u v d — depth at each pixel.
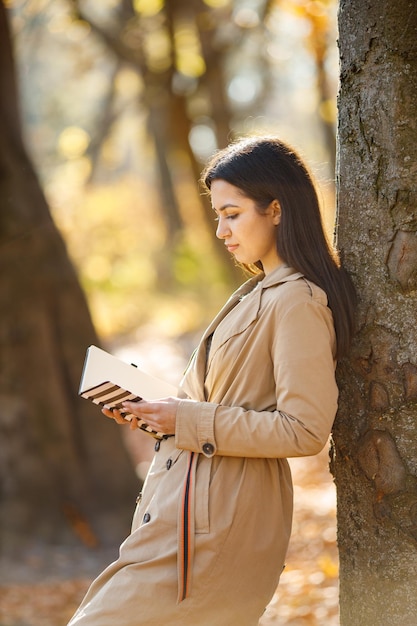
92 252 28.47
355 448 3.52
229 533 3.27
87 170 27.41
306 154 3.58
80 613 3.36
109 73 25.16
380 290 3.42
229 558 3.28
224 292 25.02
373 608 3.49
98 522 9.96
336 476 3.62
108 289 26.58
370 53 3.43
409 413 3.38
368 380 3.46
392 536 3.43
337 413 3.57
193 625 3.28
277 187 3.34
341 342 3.37
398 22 3.37
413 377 3.37
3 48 9.88
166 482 3.40
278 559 3.38
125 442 10.52
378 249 3.42
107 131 26.12
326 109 13.73
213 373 3.39
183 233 29.45
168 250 28.92
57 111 33.84
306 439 3.12
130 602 3.28
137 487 10.43
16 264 9.90
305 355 3.17
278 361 3.20
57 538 9.79
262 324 3.28
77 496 10.04
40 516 9.84
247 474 3.31
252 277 3.63
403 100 3.37
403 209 3.37
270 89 22.33
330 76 15.00
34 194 10.08
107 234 29.14
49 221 10.17
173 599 3.28
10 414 9.89
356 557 3.55
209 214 20.11
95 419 10.26
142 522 3.44
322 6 11.98
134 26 16.66
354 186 3.50
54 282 10.09
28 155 10.15
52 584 8.73
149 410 3.31
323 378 3.17
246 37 16.64
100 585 3.42
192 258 27.84
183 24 16.41
